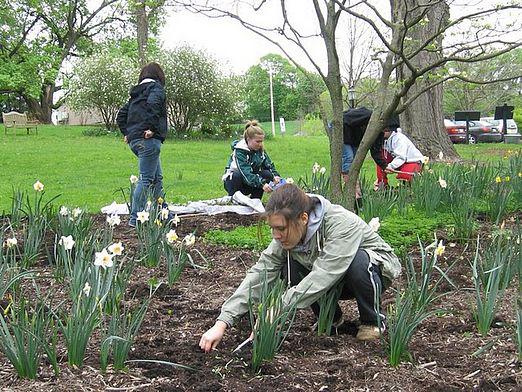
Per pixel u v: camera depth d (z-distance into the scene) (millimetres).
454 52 4008
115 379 2229
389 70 4473
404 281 3506
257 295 2467
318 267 2418
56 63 25688
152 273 3693
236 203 5797
